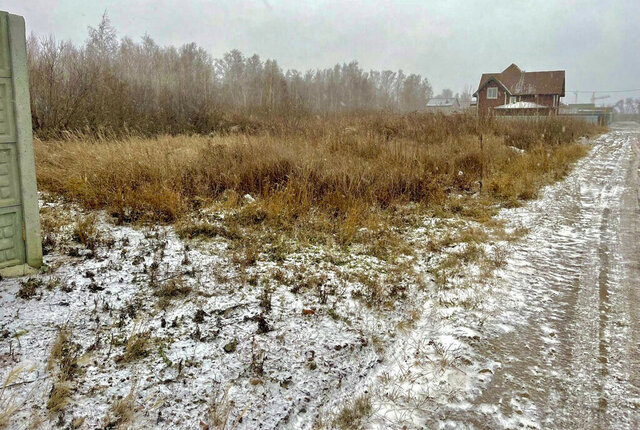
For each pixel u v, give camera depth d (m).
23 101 4.28
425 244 6.53
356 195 8.36
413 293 4.89
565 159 15.54
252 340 3.72
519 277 5.45
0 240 4.32
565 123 23.69
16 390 2.91
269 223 6.88
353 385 3.42
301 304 4.42
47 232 5.55
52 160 8.93
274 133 15.03
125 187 7.29
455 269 5.58
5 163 4.27
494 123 18.66
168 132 16.64
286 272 5.12
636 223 7.94
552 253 6.33
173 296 4.33
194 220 6.59
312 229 6.73
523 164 12.68
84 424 2.73
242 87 35.06
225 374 3.31
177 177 8.09
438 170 10.98
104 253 5.21
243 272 4.94
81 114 14.74
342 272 5.27
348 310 4.39
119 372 3.21
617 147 22.92
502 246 6.57
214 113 19.34
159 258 5.19
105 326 3.73
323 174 8.72
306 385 3.32
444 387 3.38
